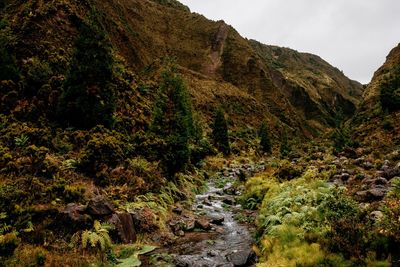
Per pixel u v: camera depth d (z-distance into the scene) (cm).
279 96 12606
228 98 9462
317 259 934
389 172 1783
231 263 1070
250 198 1973
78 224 1134
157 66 6950
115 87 3094
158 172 1952
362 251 922
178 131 2331
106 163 1719
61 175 1493
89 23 2459
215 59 13225
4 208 1127
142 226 1335
